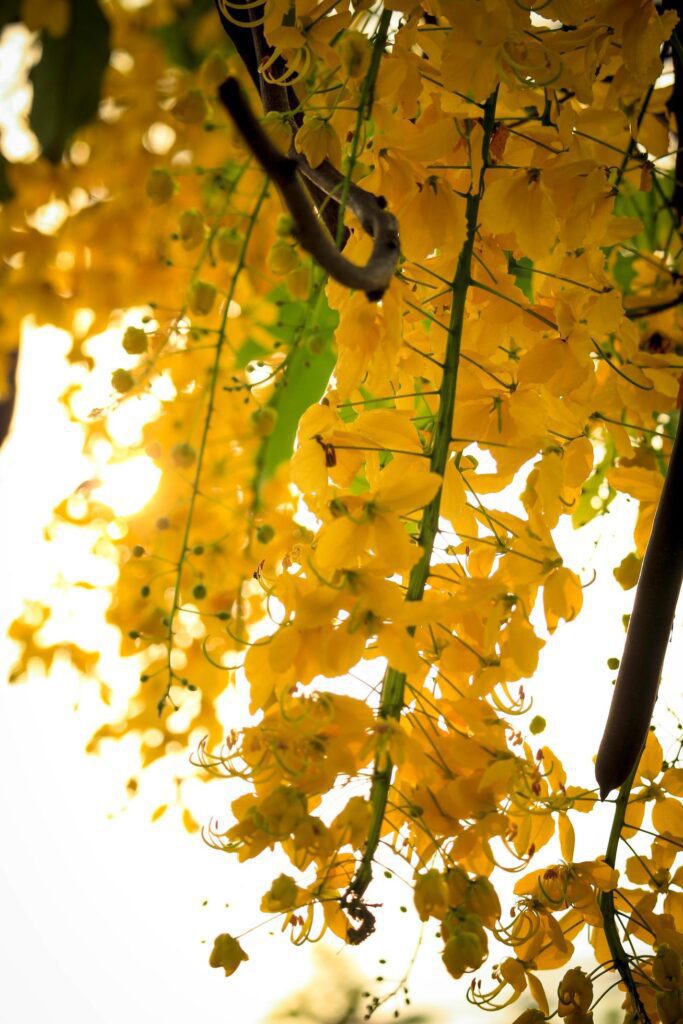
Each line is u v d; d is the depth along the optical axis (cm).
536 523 96
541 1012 95
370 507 91
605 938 98
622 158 105
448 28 98
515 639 93
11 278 158
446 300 103
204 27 163
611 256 121
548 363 100
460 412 99
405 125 100
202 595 119
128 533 146
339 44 96
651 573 97
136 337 117
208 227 130
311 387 138
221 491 143
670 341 126
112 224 156
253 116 78
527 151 101
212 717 150
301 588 92
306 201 79
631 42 97
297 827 88
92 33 149
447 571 97
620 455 109
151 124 160
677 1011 93
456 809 91
